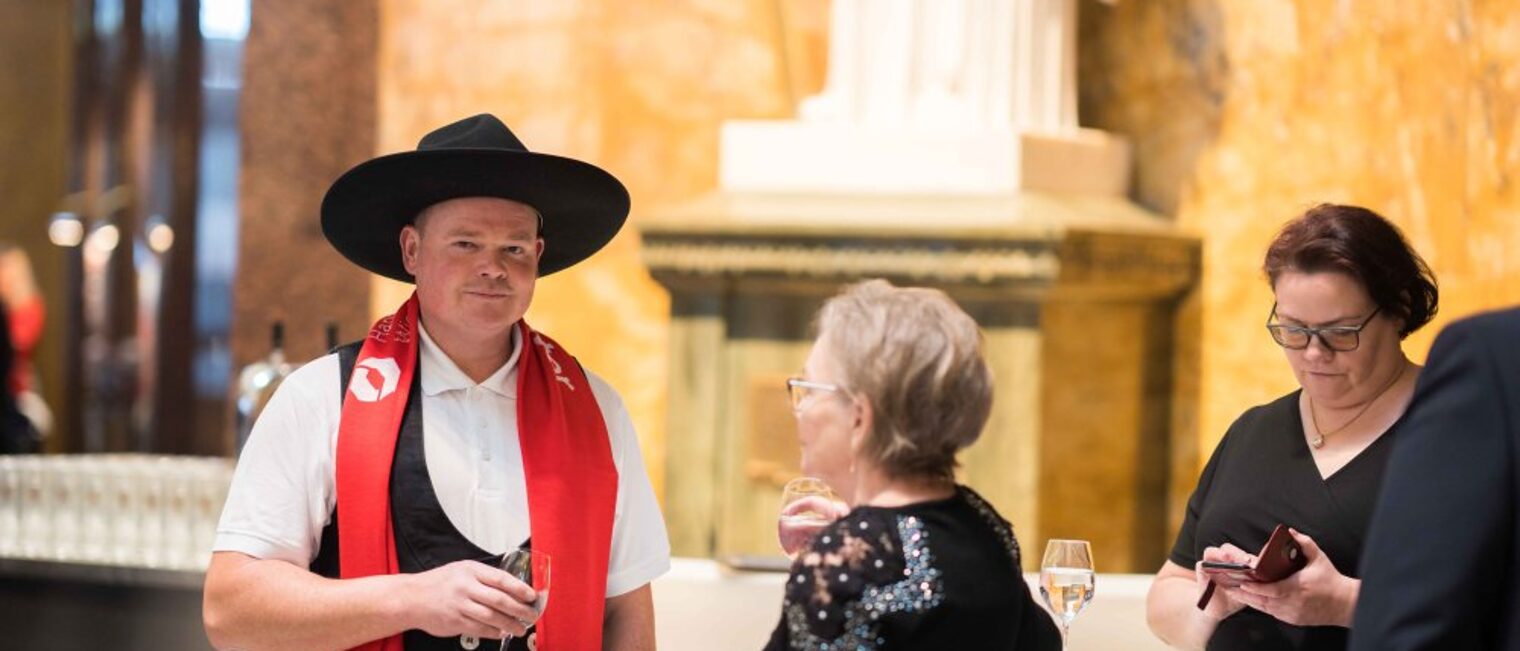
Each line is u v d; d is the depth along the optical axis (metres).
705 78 7.82
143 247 12.05
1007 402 6.38
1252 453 3.56
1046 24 6.78
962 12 6.64
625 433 3.76
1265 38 6.57
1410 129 6.01
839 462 2.82
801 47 7.70
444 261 3.46
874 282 2.90
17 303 10.55
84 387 12.19
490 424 3.53
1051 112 6.80
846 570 2.66
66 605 5.51
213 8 11.90
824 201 6.57
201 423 11.96
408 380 3.49
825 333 2.84
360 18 8.45
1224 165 6.71
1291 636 3.35
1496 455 2.43
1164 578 3.68
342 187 3.46
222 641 3.34
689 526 6.77
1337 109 6.32
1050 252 6.16
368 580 3.27
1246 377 6.66
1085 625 4.16
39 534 5.60
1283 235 3.43
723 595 4.27
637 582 3.67
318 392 3.48
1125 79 7.04
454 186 3.46
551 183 3.50
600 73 7.89
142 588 5.42
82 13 12.18
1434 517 2.44
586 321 7.95
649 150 7.87
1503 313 2.49
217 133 11.94
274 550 3.37
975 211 6.34
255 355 8.66
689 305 6.76
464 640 3.34
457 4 8.09
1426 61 5.94
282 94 8.59
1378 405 3.41
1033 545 6.38
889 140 6.57
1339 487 3.38
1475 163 5.72
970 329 2.81
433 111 8.15
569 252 3.86
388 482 3.42
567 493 3.52
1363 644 2.47
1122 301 6.74
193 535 5.43
